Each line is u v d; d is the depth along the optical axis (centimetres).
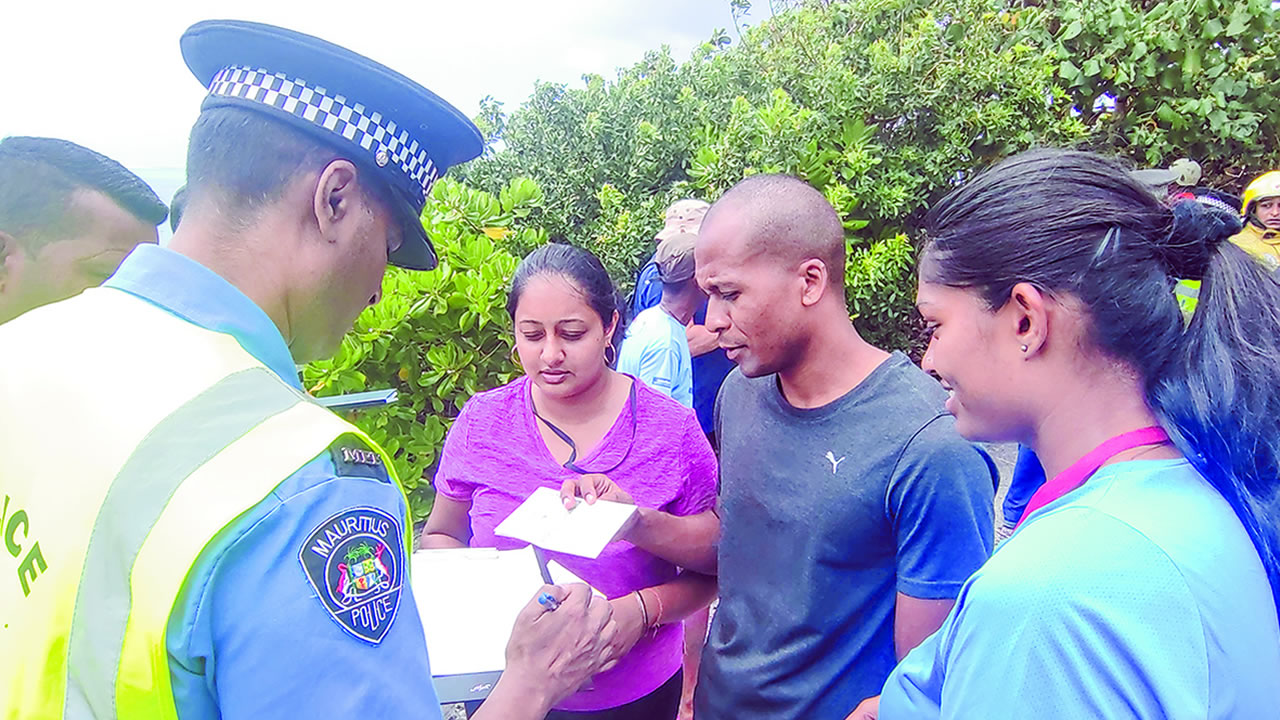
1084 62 620
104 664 74
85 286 169
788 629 147
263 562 73
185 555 72
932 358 92
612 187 598
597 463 189
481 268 347
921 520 130
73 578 76
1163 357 80
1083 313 80
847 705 144
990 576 75
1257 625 74
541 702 125
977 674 73
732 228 138
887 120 562
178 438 76
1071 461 85
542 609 129
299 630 74
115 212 171
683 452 193
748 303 139
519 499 190
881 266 508
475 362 354
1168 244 80
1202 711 67
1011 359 85
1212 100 611
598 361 188
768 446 150
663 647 193
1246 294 79
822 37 662
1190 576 70
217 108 93
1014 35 614
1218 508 76
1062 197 80
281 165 91
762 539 151
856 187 529
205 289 87
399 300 330
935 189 550
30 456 82
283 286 94
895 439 134
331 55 91
